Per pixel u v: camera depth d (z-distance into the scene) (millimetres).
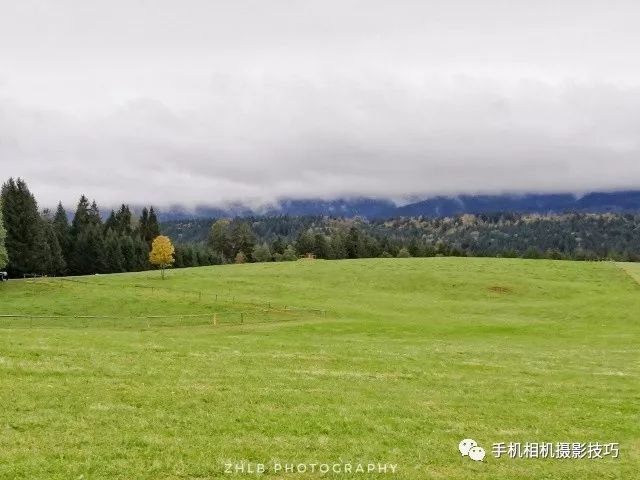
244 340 43562
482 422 23125
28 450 16953
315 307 80188
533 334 56156
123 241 162750
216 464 16969
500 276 114625
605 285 109438
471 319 74312
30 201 124188
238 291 96000
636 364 38969
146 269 167625
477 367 35062
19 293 85188
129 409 21562
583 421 24047
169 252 109812
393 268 123250
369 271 119562
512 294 102125
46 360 28406
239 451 18156
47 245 131250
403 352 39625
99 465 16266
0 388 22734
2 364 26406
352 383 28547
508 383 30750
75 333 41812
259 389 25906
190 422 20656
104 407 21531
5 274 100500
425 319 72938
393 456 18703
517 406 25922
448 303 90062
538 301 97625
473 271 119812
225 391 25125
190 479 15914
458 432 21672
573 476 18109
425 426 22094
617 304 78875
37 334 38469
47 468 15750
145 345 36469
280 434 20062
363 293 98938
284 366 31938
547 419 24016
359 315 75250
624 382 32531
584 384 31359
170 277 110125
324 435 20312
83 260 150500
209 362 31562
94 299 79688
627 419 24625
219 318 68625
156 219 190625
